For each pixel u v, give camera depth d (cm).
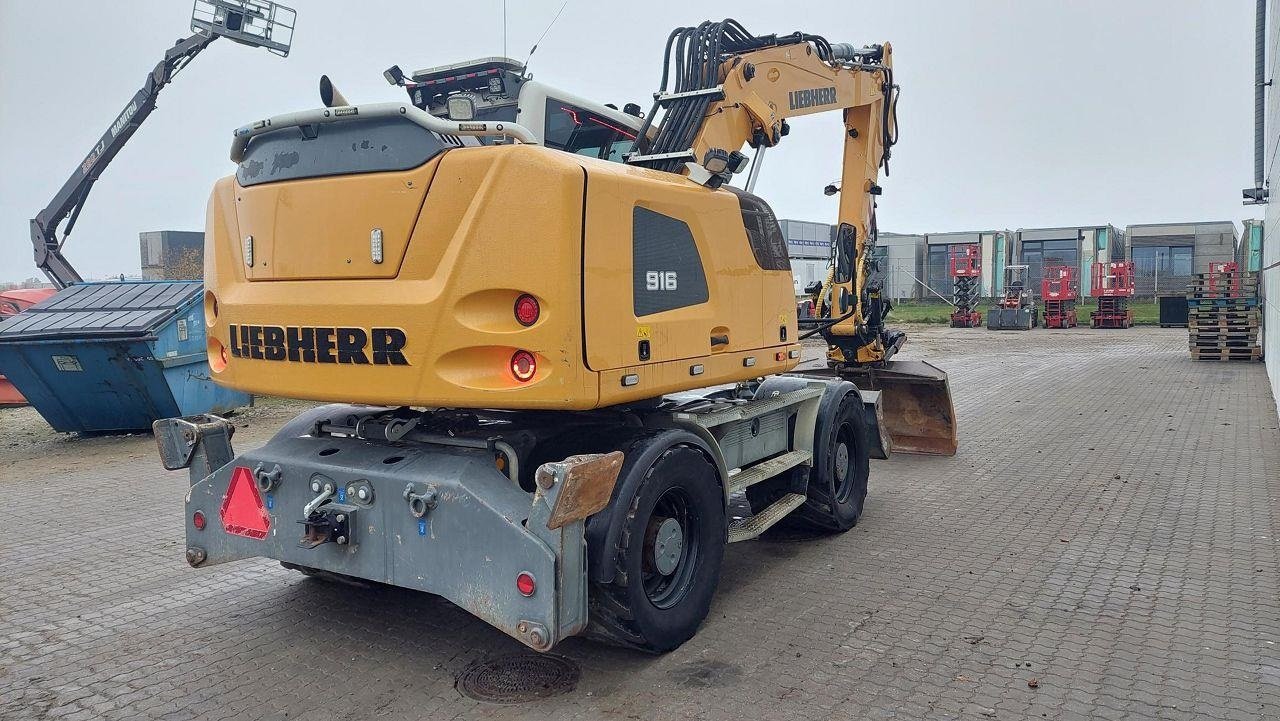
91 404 1088
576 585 373
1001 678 405
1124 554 589
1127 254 4872
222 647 454
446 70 529
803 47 715
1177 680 401
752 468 550
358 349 400
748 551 610
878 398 734
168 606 515
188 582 558
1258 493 743
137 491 823
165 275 3012
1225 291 1908
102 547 640
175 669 428
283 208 422
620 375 396
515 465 402
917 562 579
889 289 5497
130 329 1005
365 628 477
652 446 419
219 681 414
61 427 1122
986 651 436
